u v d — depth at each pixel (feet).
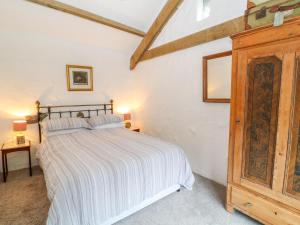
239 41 5.41
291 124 4.54
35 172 9.63
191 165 9.82
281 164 4.80
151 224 5.77
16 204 6.73
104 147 7.20
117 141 8.09
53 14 9.07
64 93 11.34
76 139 8.55
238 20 7.07
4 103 9.59
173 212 6.34
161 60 11.33
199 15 8.79
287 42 4.42
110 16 9.94
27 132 10.25
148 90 12.76
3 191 7.64
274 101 4.79
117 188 5.41
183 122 10.14
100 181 5.08
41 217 6.03
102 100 13.00
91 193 4.91
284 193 4.81
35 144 10.54
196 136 9.41
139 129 13.48
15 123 9.12
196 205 6.72
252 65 5.18
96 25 10.43
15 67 9.70
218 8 7.82
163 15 10.14
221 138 8.18
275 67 4.68
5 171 8.75
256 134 5.27
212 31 8.05
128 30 10.93
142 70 13.17
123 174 5.53
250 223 5.75
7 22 8.95
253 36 5.05
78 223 4.68
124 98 14.07
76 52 11.56
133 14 10.27
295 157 4.55
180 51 9.91
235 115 5.76
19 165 10.14
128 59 14.01
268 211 5.15
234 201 6.07
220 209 6.48
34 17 9.03
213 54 8.04
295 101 4.43
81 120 10.73
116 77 13.52
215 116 8.35
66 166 5.41
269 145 5.00
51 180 5.00
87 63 12.07
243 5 6.93
